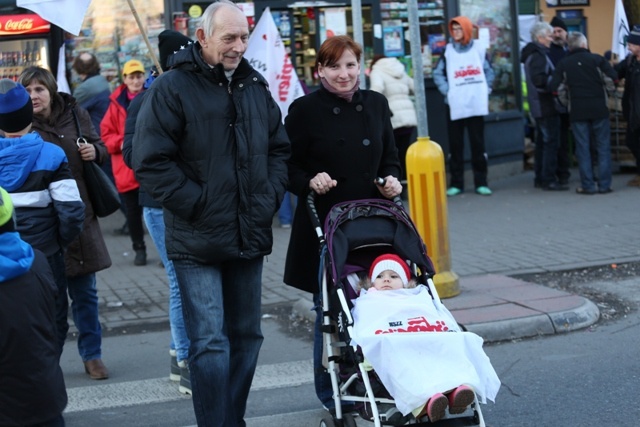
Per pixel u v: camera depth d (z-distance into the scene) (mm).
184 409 6730
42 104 7117
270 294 9898
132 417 6602
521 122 16469
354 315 5359
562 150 14883
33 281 4504
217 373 5285
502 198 14312
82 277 7391
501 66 16047
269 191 5422
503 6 16000
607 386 6633
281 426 6125
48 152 6340
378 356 4953
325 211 6031
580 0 21375
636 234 11383
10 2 13164
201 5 13766
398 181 5988
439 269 8852
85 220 7270
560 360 7312
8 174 6215
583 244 11055
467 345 5039
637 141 14406
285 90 11391
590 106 13938
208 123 5258
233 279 5582
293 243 6129
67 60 13398
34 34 13289
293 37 14391
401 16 14859
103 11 13492
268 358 7902
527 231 11953
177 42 6637
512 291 8992
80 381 7480
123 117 10922
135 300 9945
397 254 5754
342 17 14570
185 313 5383
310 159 6020
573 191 14547
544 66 14336
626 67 14680
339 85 5910
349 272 5711
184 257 5316
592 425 5926
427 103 14961
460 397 4750
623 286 9406
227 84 5355
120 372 7707
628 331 7980
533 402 6418
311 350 8070
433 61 15055
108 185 7371
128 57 13602
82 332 7488
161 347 8391
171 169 5199
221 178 5258
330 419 5512
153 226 6902
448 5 15016
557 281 9672
